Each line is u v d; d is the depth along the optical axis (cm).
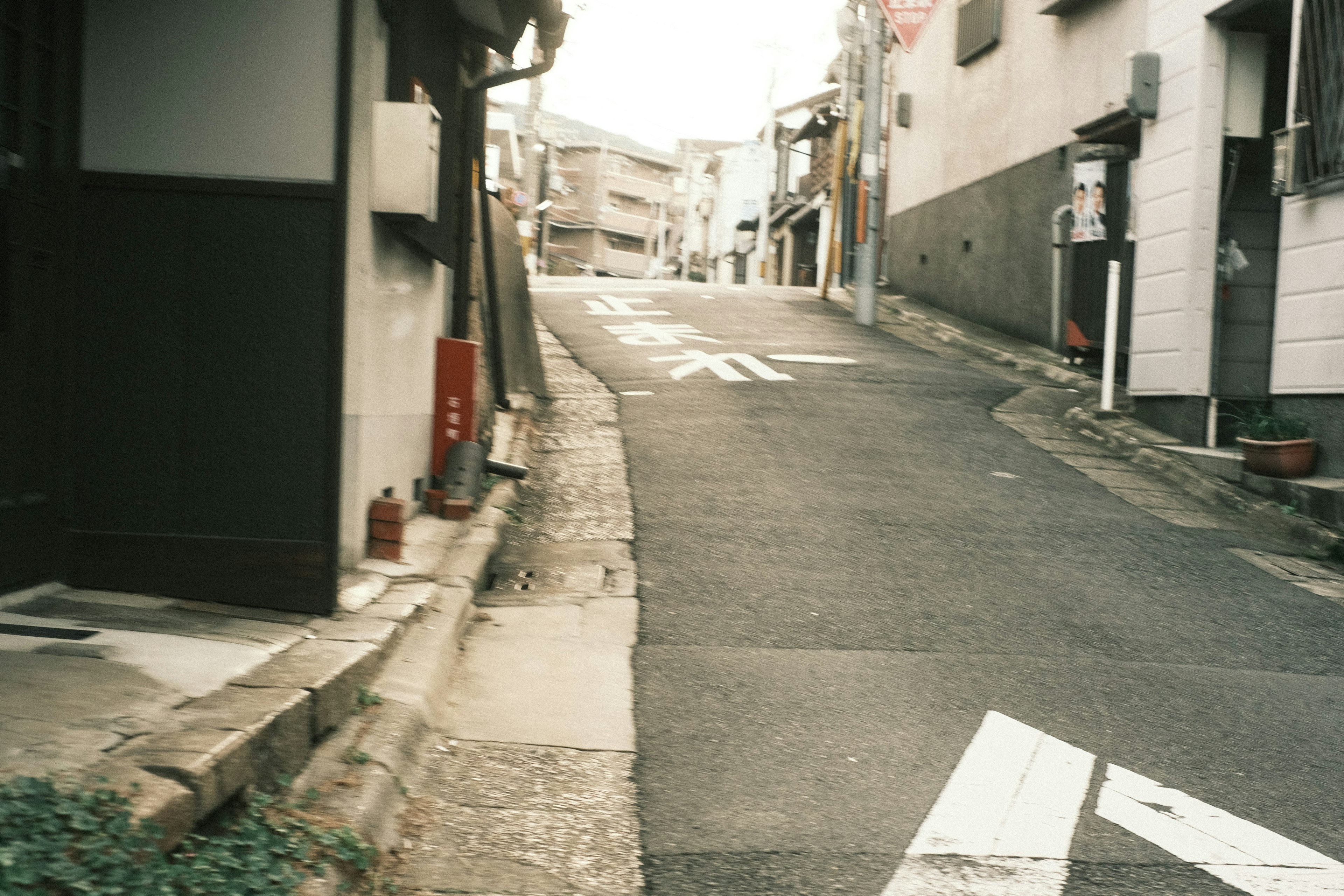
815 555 748
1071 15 1631
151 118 494
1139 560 768
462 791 397
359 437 590
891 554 755
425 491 759
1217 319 1056
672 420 1160
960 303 2045
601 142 6975
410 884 327
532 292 2191
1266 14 1020
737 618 622
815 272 3675
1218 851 368
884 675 538
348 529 587
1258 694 532
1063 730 475
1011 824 383
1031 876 345
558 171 6662
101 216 491
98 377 493
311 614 500
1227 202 1058
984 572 724
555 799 394
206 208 493
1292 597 704
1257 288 1069
